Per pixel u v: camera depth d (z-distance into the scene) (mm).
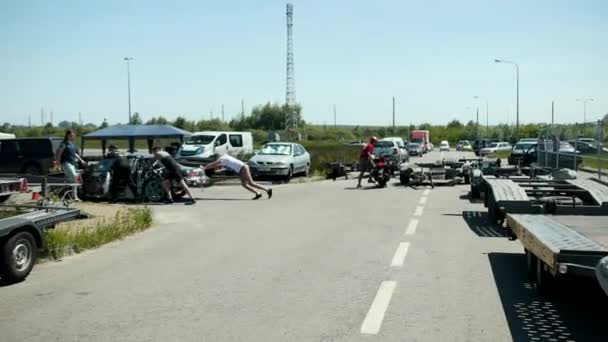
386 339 4992
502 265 7871
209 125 83500
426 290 6594
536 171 17969
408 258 8359
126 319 5621
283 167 24359
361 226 11570
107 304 6156
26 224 7328
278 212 14078
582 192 10750
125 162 16562
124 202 16562
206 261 8320
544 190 11031
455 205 15312
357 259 8320
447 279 7102
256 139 85000
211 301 6215
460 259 8273
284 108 108875
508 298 6250
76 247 9312
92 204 15719
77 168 18891
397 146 35844
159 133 31422
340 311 5809
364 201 16500
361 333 5148
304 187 21641
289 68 94062
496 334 5105
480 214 13344
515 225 7605
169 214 13844
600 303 6051
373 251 8914
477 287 6715
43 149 25875
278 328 5301
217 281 7102
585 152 20469
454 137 106562
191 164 23016
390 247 9234
